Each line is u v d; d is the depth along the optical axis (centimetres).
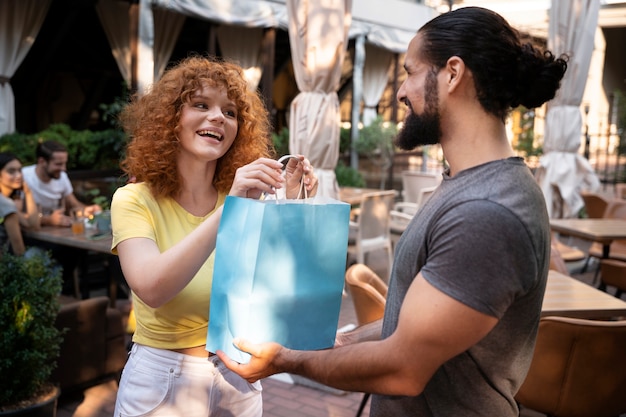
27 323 262
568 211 668
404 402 122
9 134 821
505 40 114
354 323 482
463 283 103
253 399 176
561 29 664
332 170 491
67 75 1298
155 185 165
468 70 114
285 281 130
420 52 119
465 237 105
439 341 104
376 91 1367
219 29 1109
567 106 679
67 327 325
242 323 128
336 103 488
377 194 580
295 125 482
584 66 663
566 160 679
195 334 166
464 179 113
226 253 132
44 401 265
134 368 166
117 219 159
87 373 339
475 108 116
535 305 115
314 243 133
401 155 1337
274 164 140
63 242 430
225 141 168
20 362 259
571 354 248
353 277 289
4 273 267
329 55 470
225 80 166
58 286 282
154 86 174
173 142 164
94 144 877
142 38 795
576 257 540
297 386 368
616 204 639
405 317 108
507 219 105
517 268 104
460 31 115
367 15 1145
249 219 128
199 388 165
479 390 115
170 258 144
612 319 367
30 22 891
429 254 111
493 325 105
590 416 254
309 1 469
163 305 162
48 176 498
